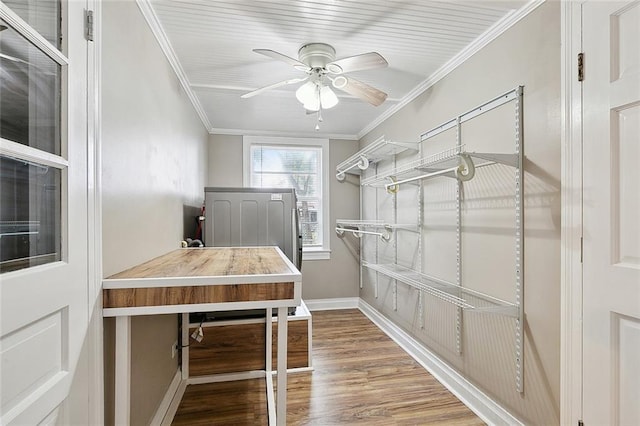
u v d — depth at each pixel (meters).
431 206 2.47
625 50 1.17
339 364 2.51
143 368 1.51
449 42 1.96
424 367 2.47
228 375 2.30
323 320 3.61
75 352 0.94
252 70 2.33
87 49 1.03
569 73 1.37
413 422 1.80
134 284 1.10
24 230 0.79
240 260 1.65
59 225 0.91
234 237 2.66
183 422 1.82
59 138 0.91
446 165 2.07
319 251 4.07
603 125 1.23
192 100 2.77
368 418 1.83
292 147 4.10
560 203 1.41
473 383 1.97
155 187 1.74
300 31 1.84
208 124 3.63
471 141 2.02
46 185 0.87
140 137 1.51
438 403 1.99
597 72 1.26
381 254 3.45
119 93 1.27
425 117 2.56
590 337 1.28
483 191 1.90
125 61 1.33
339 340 3.01
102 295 1.09
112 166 1.20
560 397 1.40
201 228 2.72
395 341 2.98
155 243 1.75
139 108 1.50
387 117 3.29
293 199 2.75
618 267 1.18
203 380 2.26
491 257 1.83
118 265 1.25
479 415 1.87
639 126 1.13
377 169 3.62
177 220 2.28
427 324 2.49
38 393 0.79
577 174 1.33
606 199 1.22
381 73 2.39
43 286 0.81
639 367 1.12
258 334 2.36
